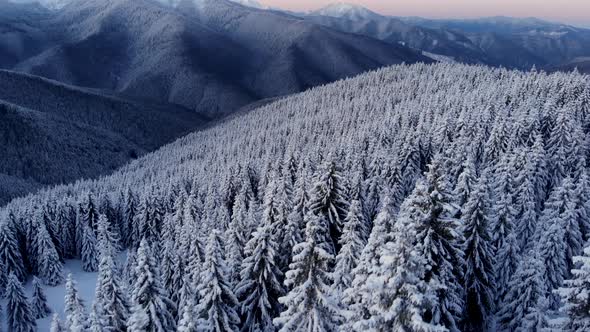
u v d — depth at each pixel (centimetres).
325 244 3462
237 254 3206
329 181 3872
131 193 7838
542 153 5109
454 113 8188
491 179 5103
